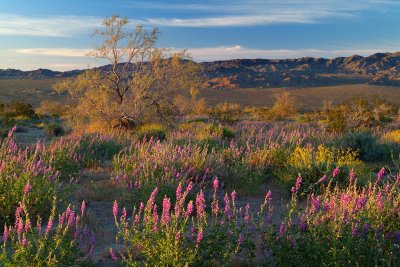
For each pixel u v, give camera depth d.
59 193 8.75
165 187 8.82
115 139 18.06
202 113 49.41
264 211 8.59
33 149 12.98
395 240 5.50
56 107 52.09
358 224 5.45
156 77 26.25
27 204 7.53
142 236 5.55
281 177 10.63
